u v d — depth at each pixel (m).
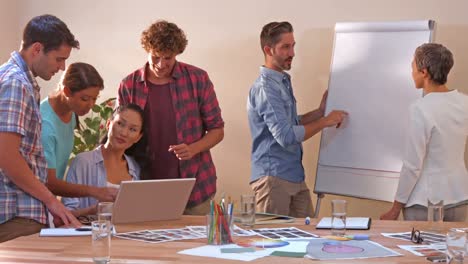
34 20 2.84
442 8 4.29
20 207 2.80
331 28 4.49
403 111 3.95
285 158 4.11
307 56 4.54
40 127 2.89
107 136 3.55
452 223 3.00
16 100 2.70
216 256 2.30
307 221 2.97
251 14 4.65
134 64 4.88
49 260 2.23
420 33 3.92
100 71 4.94
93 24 4.94
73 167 3.30
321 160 4.26
